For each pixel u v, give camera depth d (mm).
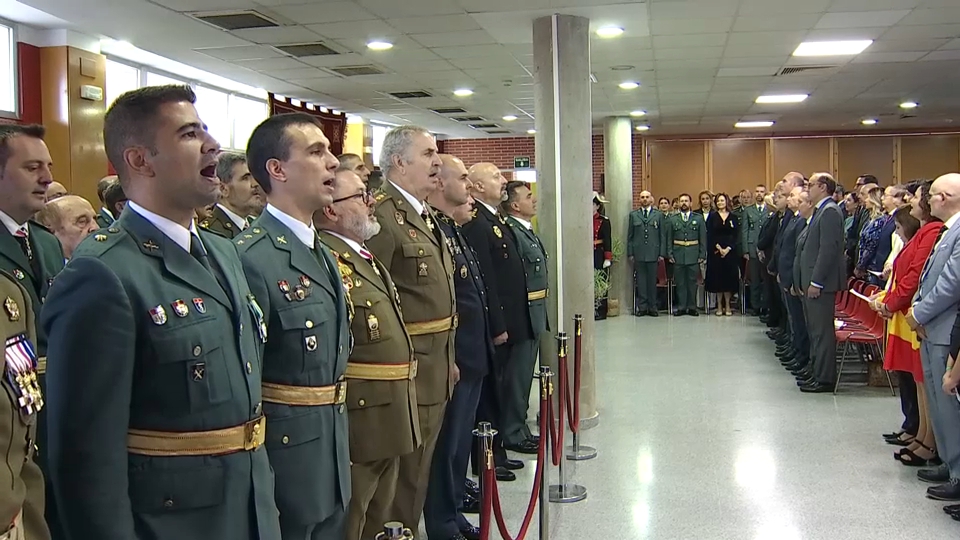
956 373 3297
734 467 4277
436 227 3064
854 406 5531
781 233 7703
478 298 3344
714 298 11922
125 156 1589
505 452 4344
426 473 2943
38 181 2443
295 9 5387
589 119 5496
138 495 1522
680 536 3387
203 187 1615
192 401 1548
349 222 2486
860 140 13883
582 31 5504
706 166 14359
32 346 1481
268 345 1982
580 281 5301
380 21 5715
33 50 6215
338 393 2104
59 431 1421
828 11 5562
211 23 5770
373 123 12414
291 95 9352
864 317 6461
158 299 1527
